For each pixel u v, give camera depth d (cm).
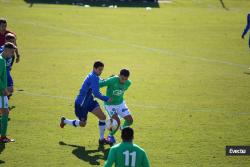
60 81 6247
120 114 4209
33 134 4378
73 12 11775
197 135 4494
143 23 10838
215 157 4000
